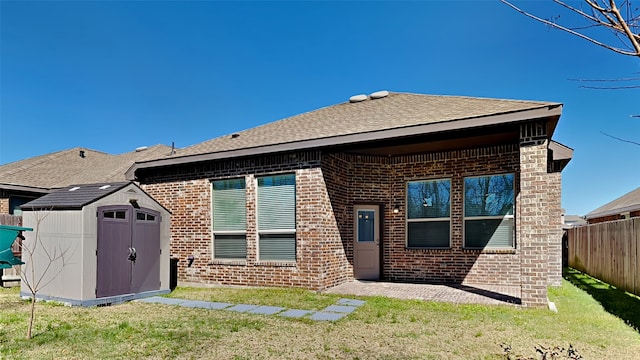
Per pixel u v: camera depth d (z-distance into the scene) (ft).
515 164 29.91
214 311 22.33
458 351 15.19
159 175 36.52
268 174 31.09
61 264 24.89
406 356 14.67
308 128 34.06
